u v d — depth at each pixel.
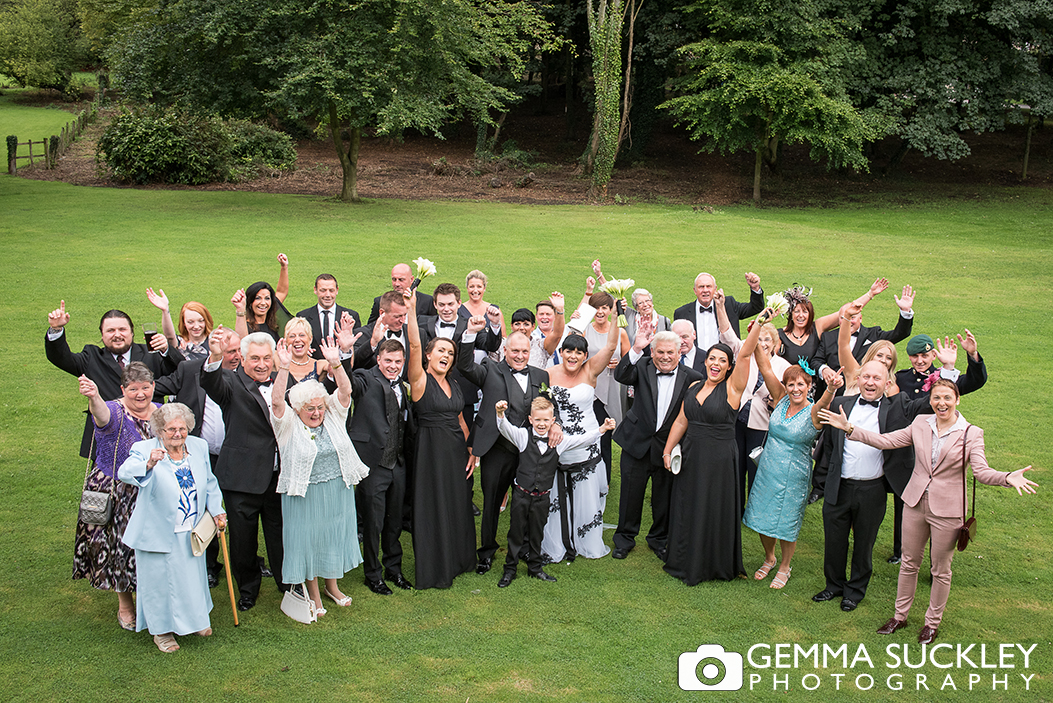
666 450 6.39
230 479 5.70
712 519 6.28
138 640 5.42
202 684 4.99
